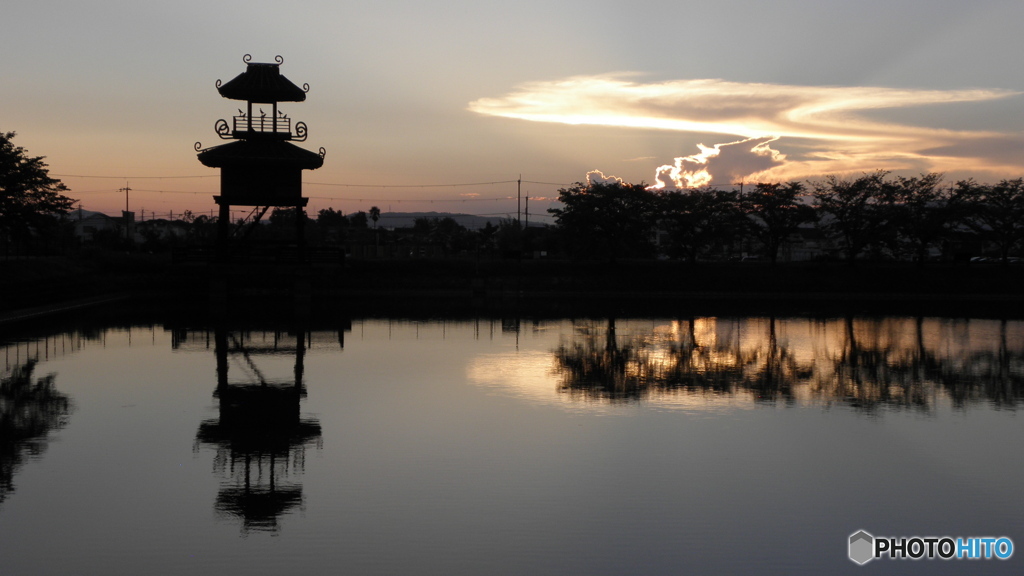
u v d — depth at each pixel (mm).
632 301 83500
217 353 39969
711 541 15414
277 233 109938
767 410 26844
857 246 98500
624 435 23156
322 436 22859
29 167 62281
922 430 24125
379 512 16734
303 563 14281
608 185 99125
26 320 56281
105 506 16969
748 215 106188
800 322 60125
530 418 25328
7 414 25469
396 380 32344
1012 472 19875
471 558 14531
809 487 18594
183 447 21578
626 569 14172
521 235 130500
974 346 45281
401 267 96125
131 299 78125
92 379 32031
